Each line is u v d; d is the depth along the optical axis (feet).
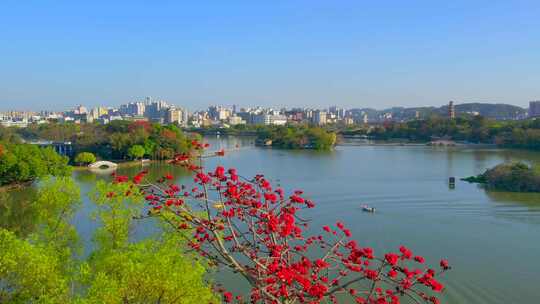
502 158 590.55
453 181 374.84
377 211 283.79
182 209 80.07
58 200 132.67
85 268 97.14
